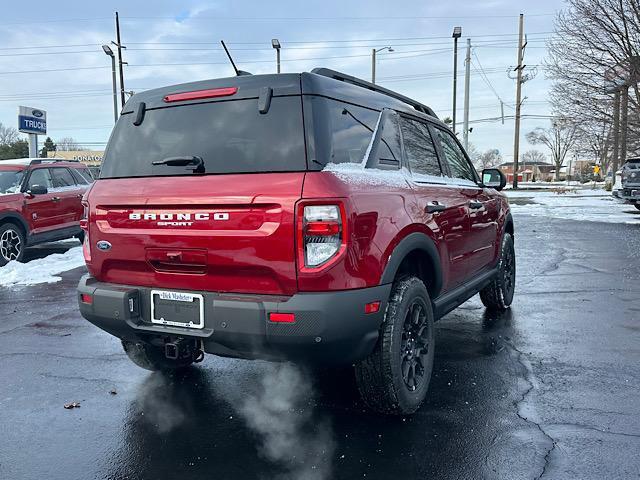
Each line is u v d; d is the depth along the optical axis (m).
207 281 3.13
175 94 3.47
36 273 9.02
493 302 6.01
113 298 3.34
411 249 3.43
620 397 3.71
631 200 19.00
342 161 3.15
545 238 12.62
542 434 3.19
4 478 2.84
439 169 4.49
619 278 7.93
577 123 25.92
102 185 3.59
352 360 3.10
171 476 2.85
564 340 5.04
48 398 3.89
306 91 3.07
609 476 2.74
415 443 3.12
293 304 2.85
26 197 9.91
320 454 3.04
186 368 4.46
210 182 3.09
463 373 4.21
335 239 2.87
